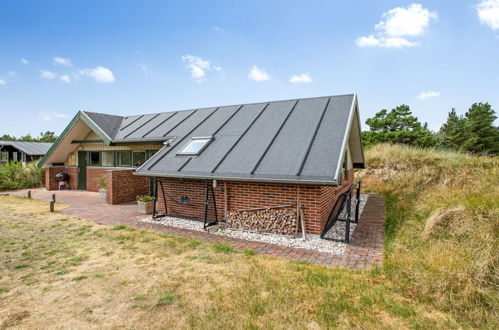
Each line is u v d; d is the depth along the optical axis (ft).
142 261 18.78
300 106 33.42
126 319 12.14
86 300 13.76
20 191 53.72
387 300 13.19
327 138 25.62
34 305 13.37
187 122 41.91
